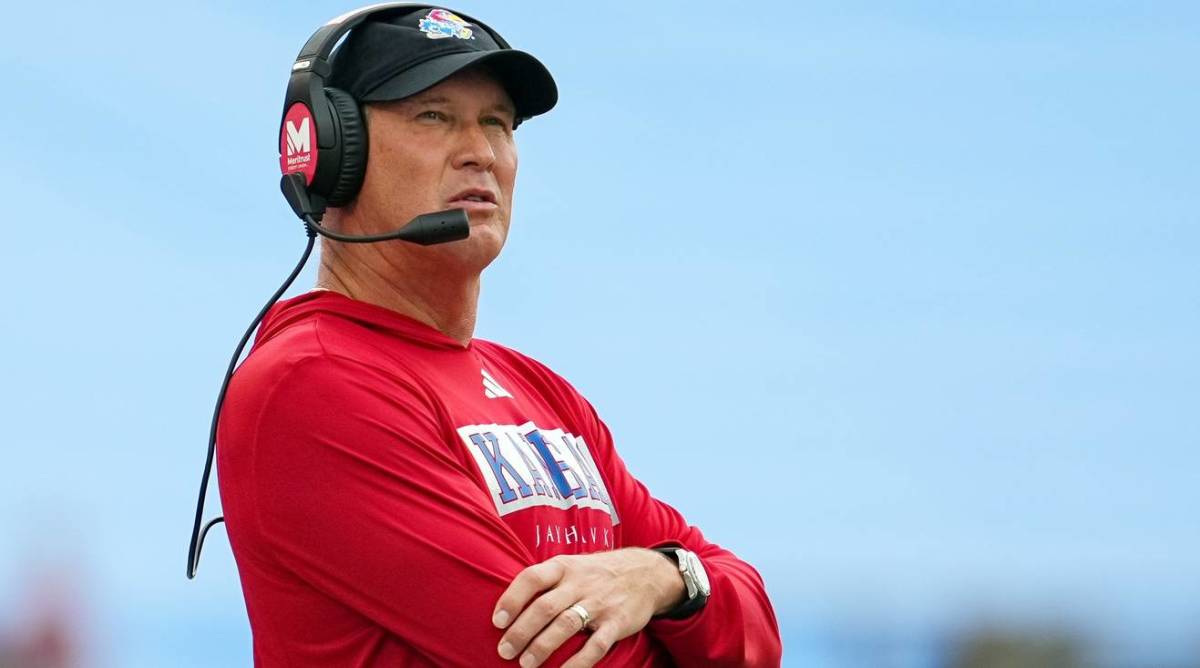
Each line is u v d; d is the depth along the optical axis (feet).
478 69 30.50
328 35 29.96
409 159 29.89
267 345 28.76
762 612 30.81
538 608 26.53
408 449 27.45
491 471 28.78
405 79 29.60
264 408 27.61
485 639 26.43
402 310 30.48
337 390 27.63
